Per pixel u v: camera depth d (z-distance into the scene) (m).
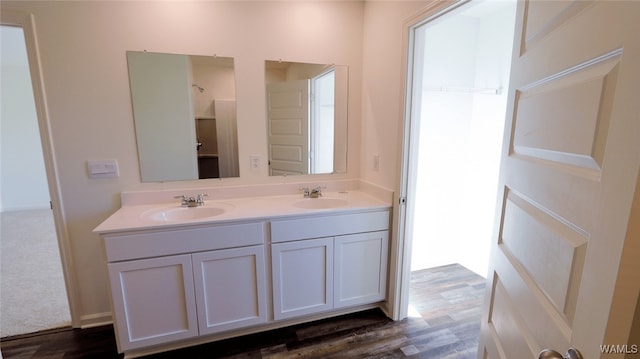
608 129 0.49
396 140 1.97
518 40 0.89
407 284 2.11
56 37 1.75
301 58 2.22
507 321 0.89
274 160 2.29
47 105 1.79
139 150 1.98
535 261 0.74
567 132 0.61
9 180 4.97
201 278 1.72
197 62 2.02
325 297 2.01
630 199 0.44
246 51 2.10
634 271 0.45
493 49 2.46
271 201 2.16
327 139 2.38
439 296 2.43
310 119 2.31
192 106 2.06
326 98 2.33
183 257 1.67
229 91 2.12
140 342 1.69
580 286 0.55
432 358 1.77
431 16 1.59
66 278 1.95
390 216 2.07
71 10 1.76
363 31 2.32
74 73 1.81
